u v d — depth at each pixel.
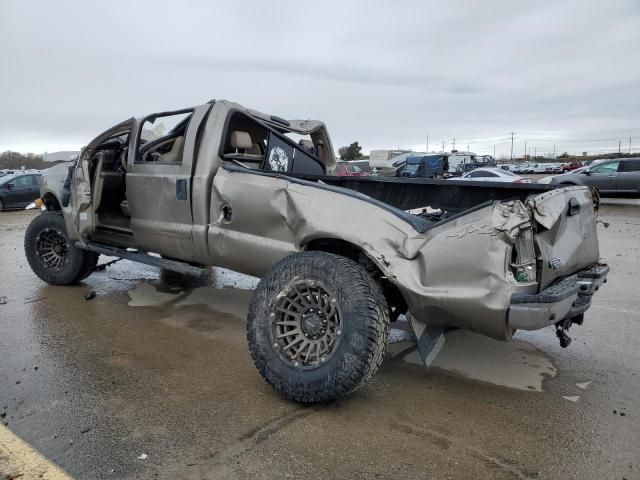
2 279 6.57
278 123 5.40
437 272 3.03
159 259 4.89
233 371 3.78
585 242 3.59
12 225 13.58
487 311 2.89
